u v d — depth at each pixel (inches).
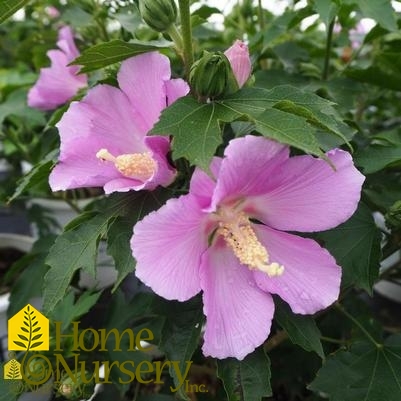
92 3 12.5
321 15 8.9
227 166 5.7
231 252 7.0
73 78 11.8
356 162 8.1
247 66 7.1
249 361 7.0
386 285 15.2
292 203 6.6
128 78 7.1
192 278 6.4
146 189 7.0
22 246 17.2
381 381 7.9
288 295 6.8
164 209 5.8
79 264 6.7
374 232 7.7
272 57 12.0
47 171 8.0
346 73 10.6
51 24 18.2
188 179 7.2
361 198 8.7
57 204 16.9
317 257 6.7
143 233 5.9
